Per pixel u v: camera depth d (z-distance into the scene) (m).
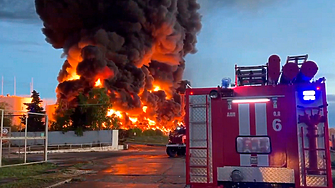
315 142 5.62
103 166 16.69
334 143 18.73
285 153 5.76
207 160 6.02
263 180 5.76
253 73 7.54
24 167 15.12
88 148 33.78
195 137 6.14
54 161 19.62
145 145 45.69
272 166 5.79
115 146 36.97
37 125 50.03
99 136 37.91
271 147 5.82
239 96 6.04
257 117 5.94
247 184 5.90
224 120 6.05
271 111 5.88
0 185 10.20
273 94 5.90
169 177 12.50
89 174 13.52
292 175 5.66
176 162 18.88
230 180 5.89
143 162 18.94
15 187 9.99
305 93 5.73
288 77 5.65
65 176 12.58
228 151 5.98
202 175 6.03
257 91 5.98
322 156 5.58
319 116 5.61
